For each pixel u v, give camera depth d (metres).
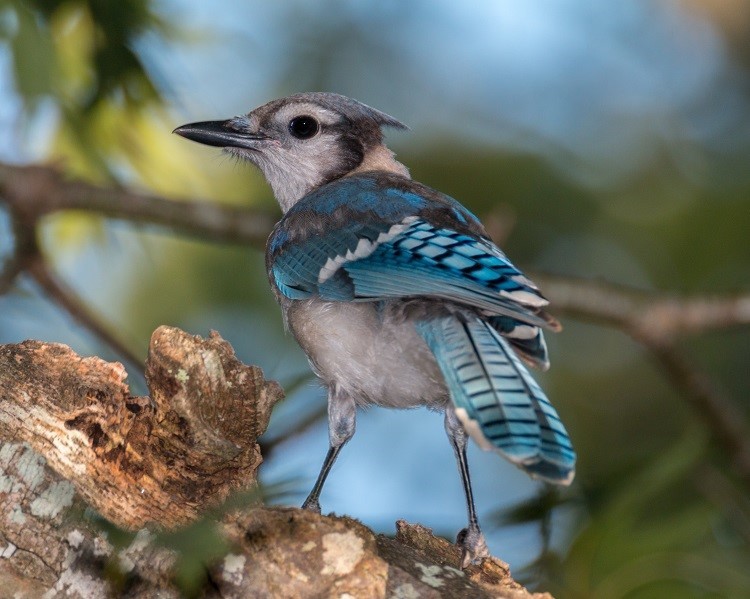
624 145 16.27
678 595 8.97
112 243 13.30
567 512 9.73
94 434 6.28
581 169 15.96
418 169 15.60
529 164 15.66
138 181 12.66
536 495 9.69
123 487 6.22
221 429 6.36
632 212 15.73
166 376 6.16
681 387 12.65
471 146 15.78
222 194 14.01
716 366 15.36
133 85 11.28
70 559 5.98
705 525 9.41
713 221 15.46
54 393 6.34
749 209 15.41
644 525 9.38
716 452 12.73
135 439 6.24
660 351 12.56
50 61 10.29
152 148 12.16
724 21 16.42
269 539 5.97
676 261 15.64
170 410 6.13
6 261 11.81
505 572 6.67
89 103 11.44
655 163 16.14
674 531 9.16
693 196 15.68
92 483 6.20
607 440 15.29
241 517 6.09
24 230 11.64
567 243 15.85
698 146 16.31
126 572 5.99
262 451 10.21
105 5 10.82
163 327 6.27
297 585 5.89
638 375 15.54
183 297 14.23
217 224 12.06
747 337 15.32
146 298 14.16
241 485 6.38
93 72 11.24
